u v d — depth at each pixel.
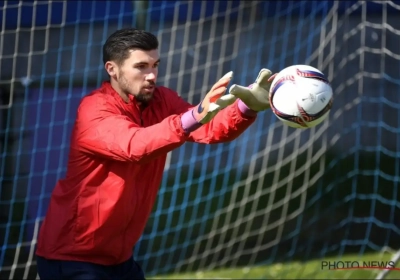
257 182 30.19
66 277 12.68
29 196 25.03
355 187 29.31
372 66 32.50
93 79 28.33
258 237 26.08
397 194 28.92
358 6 29.30
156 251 24.86
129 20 27.19
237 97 11.48
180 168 29.77
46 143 26.97
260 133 30.67
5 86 26.56
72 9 26.30
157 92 13.30
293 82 11.44
